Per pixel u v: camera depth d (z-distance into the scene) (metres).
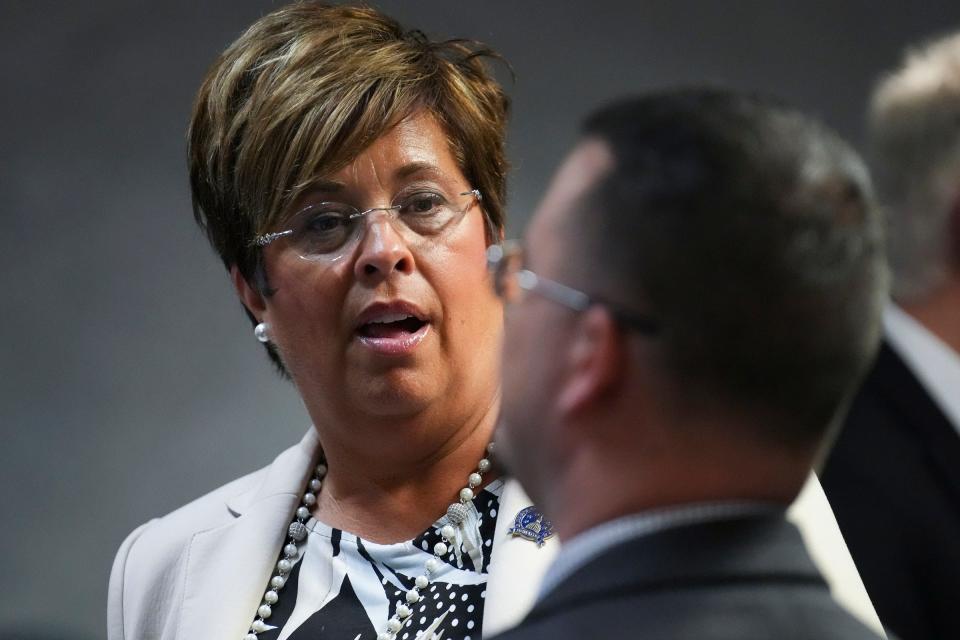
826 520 6.07
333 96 6.51
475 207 6.76
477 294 6.67
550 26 29.95
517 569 6.29
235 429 26.08
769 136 3.69
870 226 3.76
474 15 29.75
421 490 6.81
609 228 3.69
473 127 6.80
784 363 3.61
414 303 6.46
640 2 30.31
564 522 3.94
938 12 30.12
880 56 30.09
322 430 6.93
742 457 3.71
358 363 6.55
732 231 3.55
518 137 29.11
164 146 28.80
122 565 7.47
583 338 3.77
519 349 4.00
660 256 3.59
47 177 28.23
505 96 7.25
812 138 3.76
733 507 3.72
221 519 7.34
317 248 6.61
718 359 3.59
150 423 26.14
